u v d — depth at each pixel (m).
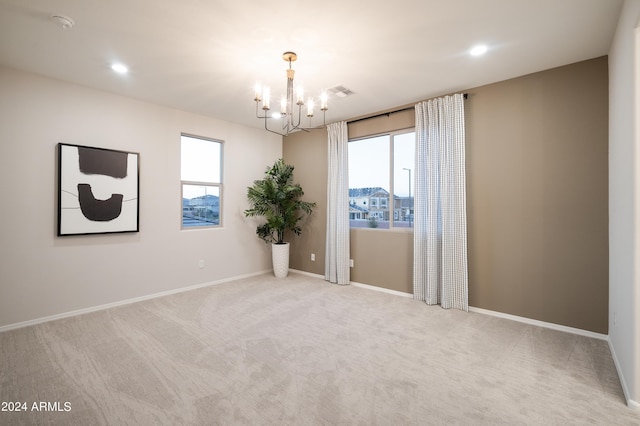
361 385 2.04
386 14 2.15
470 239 3.50
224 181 4.75
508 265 3.25
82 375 2.13
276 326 3.02
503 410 1.79
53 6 2.05
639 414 1.76
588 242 2.82
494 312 3.34
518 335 2.83
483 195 3.41
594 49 2.62
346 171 4.60
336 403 1.85
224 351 2.49
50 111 3.17
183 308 3.53
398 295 4.08
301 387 2.01
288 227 5.29
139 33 2.38
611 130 2.48
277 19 2.20
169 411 1.77
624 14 1.98
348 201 4.60
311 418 1.72
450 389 1.99
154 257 3.96
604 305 2.75
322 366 2.27
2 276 2.91
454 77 3.19
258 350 2.52
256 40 2.47
